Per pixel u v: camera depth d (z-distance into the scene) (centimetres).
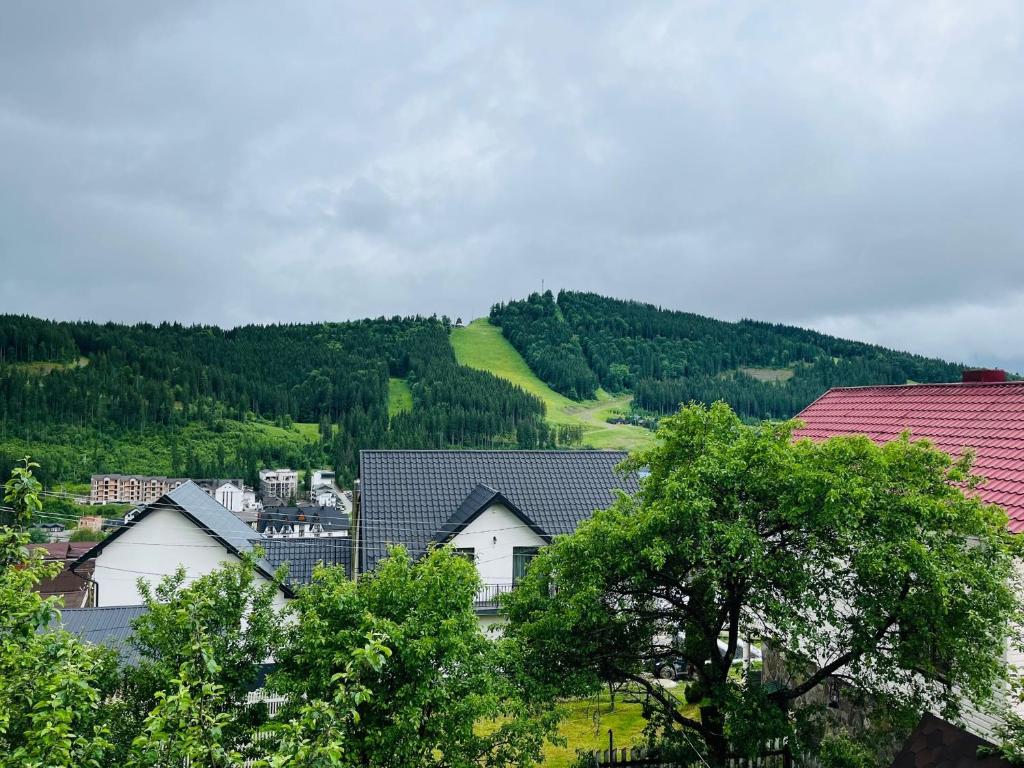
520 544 2991
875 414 2438
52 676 891
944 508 1278
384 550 2908
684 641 1722
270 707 1534
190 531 3195
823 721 1864
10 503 1097
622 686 2014
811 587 1388
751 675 1523
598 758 1662
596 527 1526
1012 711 1288
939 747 1216
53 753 782
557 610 1547
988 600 1259
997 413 1947
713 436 1538
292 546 3341
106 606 2836
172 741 841
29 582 1098
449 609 1291
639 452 1677
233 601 1249
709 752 1568
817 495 1322
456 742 1237
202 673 1054
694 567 1501
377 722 1174
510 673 1516
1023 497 1516
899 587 1313
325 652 1173
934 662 1470
